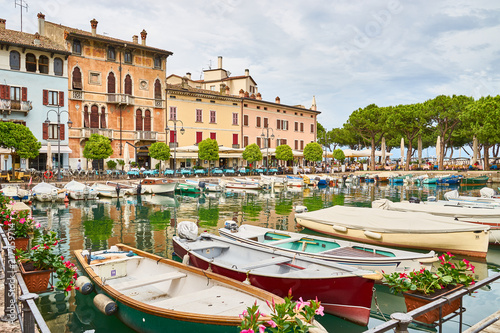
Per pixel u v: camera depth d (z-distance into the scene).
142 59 44.50
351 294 7.32
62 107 38.88
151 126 45.19
